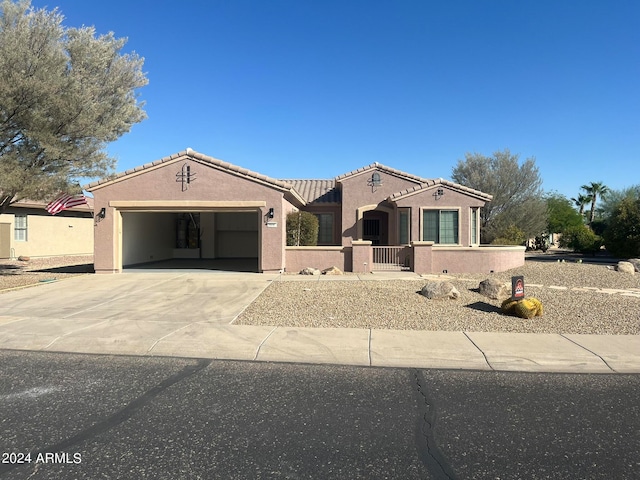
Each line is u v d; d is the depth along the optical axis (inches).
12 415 181.3
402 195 810.2
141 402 195.9
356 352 271.6
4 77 499.8
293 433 166.1
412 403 197.2
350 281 572.7
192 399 199.9
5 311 389.1
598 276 651.5
